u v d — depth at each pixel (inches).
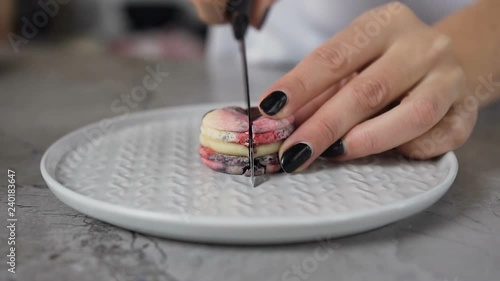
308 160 12.3
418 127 12.5
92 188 12.0
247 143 12.4
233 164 12.5
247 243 10.2
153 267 9.9
